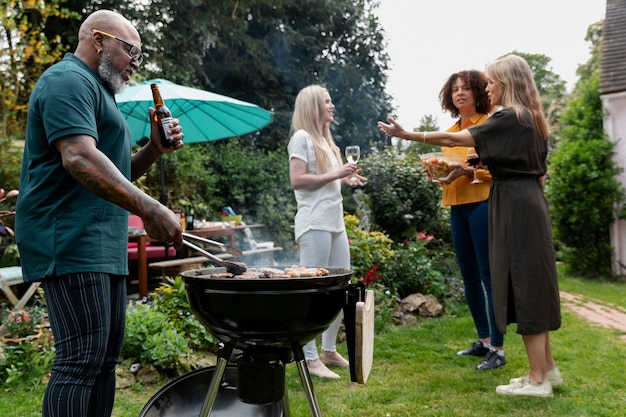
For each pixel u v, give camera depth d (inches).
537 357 97.3
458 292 204.1
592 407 91.6
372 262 189.8
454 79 126.5
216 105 188.2
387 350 134.2
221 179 303.0
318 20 438.0
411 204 281.7
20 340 111.9
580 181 298.8
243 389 61.5
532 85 99.9
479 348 128.3
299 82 418.9
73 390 55.8
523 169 97.0
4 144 197.2
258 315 55.0
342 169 107.0
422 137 99.7
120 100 164.7
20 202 59.0
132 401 98.0
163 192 200.7
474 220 119.0
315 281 55.9
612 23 368.8
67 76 55.7
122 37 62.1
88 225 57.7
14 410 90.7
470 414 90.4
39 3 229.9
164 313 130.6
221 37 383.9
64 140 52.9
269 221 305.4
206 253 59.7
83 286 56.9
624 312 193.8
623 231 302.0
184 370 111.7
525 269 94.5
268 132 394.3
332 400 98.5
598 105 316.2
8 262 181.9
